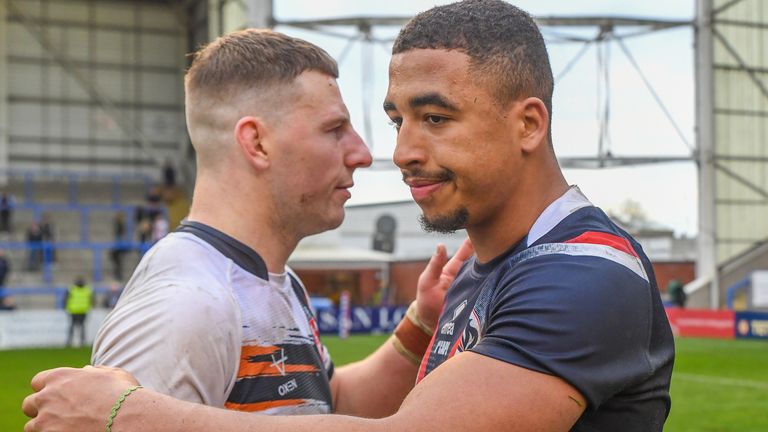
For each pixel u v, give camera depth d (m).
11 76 23.16
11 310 17.05
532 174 1.45
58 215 22.70
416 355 2.13
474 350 1.28
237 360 1.59
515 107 1.38
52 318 16.45
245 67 1.69
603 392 1.26
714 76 20.20
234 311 1.59
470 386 1.23
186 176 24.25
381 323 19.50
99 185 23.52
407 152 1.40
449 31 1.37
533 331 1.26
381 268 23.48
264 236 1.73
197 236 1.66
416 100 1.37
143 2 24.17
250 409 1.65
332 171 1.74
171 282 1.55
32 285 21.00
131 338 1.48
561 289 1.28
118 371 1.34
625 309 1.29
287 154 1.70
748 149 20.55
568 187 1.50
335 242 24.92
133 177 23.77
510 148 1.39
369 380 2.16
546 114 1.41
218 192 1.73
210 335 1.51
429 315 2.08
